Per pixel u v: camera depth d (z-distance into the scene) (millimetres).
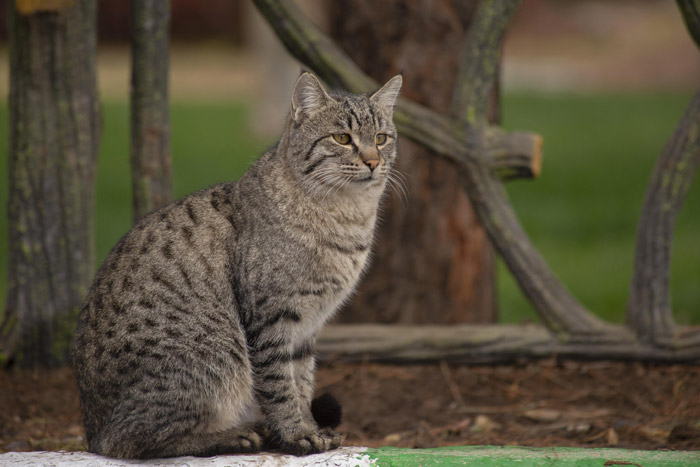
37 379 10164
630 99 41062
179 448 7555
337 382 10602
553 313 10328
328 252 7988
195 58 56625
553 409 9820
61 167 9922
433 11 11367
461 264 11875
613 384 10234
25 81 9727
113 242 17891
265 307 7742
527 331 10516
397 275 11820
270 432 7941
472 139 9891
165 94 10039
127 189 23141
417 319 11875
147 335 7426
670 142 9805
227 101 42562
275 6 9922
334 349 10703
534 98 41000
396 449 7613
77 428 9164
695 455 7305
